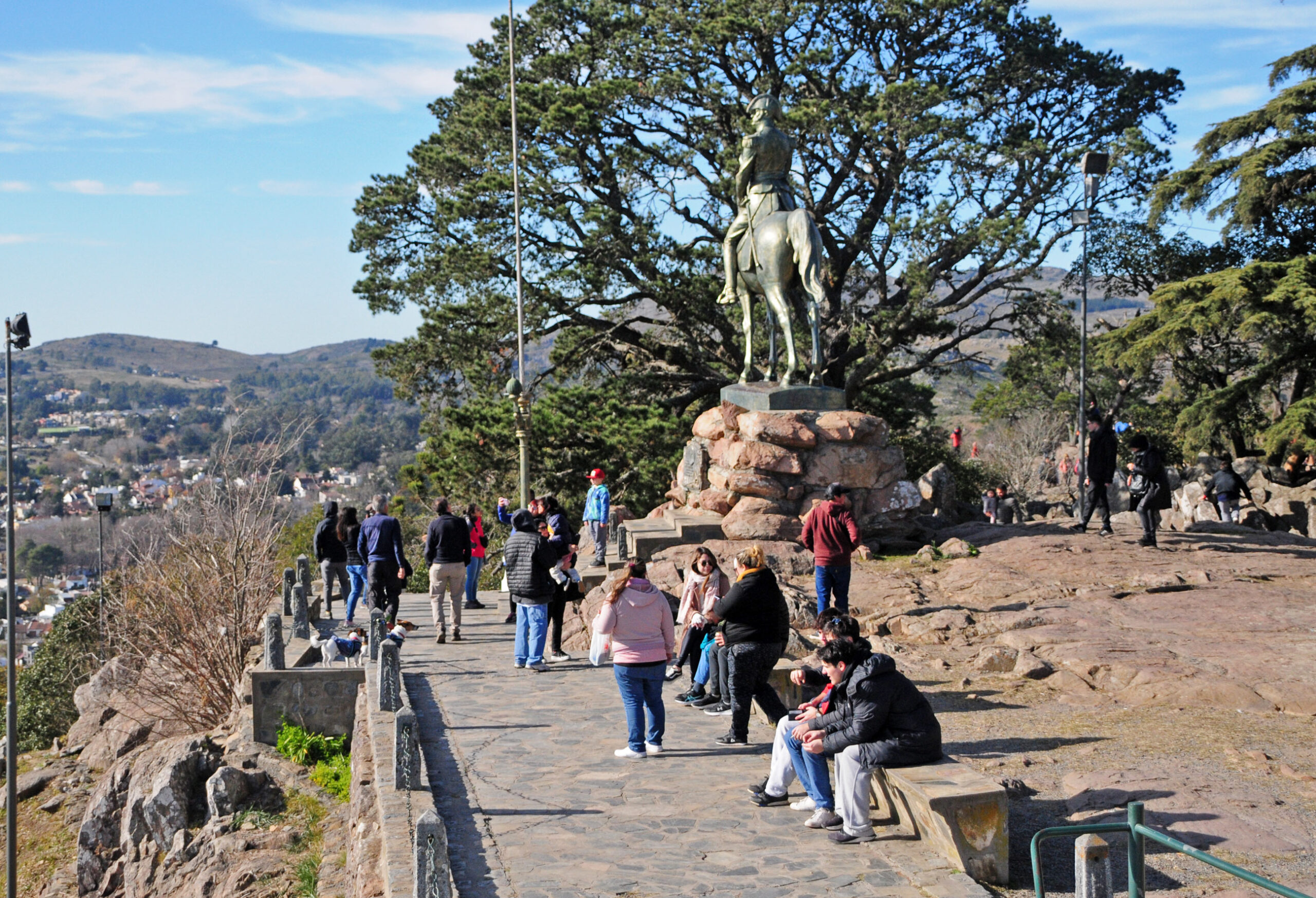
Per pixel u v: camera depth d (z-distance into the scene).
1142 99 37.38
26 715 32.28
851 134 33.59
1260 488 28.50
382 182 35.69
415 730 8.48
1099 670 12.00
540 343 35.59
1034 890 6.91
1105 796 8.41
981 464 43.09
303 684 14.57
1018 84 37.12
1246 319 32.00
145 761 15.41
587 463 30.48
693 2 34.09
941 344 39.94
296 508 28.66
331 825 12.65
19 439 160.50
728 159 32.31
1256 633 12.98
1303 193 35.78
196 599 22.25
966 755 9.76
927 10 34.12
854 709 7.58
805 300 19.75
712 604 11.55
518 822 7.96
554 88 32.25
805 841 7.52
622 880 6.88
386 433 136.75
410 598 20.88
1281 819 7.86
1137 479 18.22
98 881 15.16
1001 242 32.41
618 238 32.03
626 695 9.55
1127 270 41.78
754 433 18.39
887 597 15.70
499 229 32.25
